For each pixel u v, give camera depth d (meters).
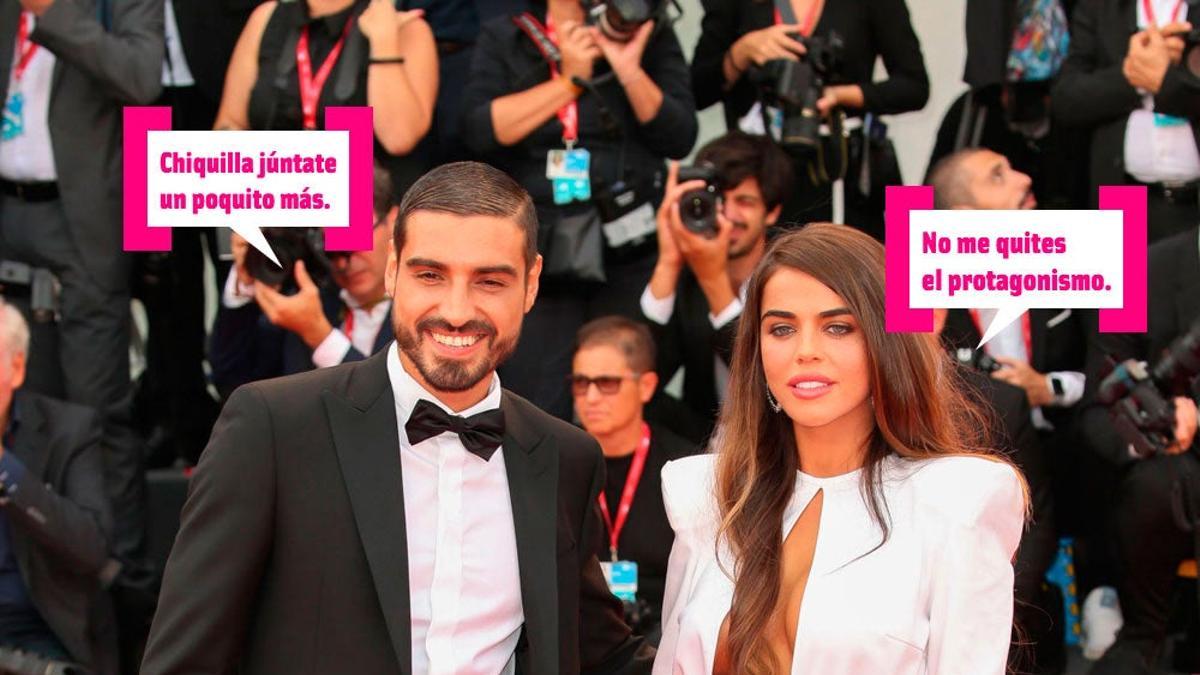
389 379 2.65
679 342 5.02
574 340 4.98
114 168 5.02
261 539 2.50
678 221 4.80
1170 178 4.97
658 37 5.20
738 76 5.54
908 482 2.74
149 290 5.62
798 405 2.73
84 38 4.85
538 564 2.61
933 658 2.64
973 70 5.44
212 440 2.56
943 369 2.91
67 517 4.40
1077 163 5.44
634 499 4.63
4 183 5.06
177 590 2.47
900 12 5.57
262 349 5.03
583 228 4.93
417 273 2.50
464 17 5.64
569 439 2.77
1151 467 4.60
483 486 2.65
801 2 5.58
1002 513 2.70
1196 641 4.78
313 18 4.97
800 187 5.48
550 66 5.08
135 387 5.94
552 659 2.57
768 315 2.76
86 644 4.48
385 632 2.50
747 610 2.71
